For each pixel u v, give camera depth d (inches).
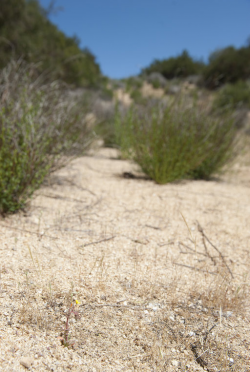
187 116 162.4
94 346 52.6
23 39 398.0
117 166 186.7
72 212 105.8
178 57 735.1
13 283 65.2
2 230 88.1
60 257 77.2
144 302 64.6
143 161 156.1
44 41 445.4
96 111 248.2
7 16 412.8
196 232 99.3
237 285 73.1
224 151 173.8
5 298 60.5
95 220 101.1
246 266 81.8
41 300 61.5
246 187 162.6
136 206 116.9
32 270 70.4
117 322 58.4
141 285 69.8
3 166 93.6
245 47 633.6
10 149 98.5
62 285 66.6
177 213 113.2
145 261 79.7
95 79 541.0
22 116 107.5
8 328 53.7
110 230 95.0
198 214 114.0
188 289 70.1
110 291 66.7
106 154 228.1
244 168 212.4
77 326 56.4
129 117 184.4
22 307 58.9
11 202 95.0
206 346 54.7
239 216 115.1
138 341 54.6
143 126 159.2
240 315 63.1
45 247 81.2
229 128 173.3
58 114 131.9
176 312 62.7
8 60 348.2
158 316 61.1
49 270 71.2
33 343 51.6
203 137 160.2
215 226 104.8
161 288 69.6
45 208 107.0
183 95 172.6
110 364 49.6
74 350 51.4
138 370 49.1
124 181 152.4
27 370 46.9
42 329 54.7
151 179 161.3
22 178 97.8
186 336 56.7
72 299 62.9
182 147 149.0
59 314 58.7
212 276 76.1
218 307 65.0
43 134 112.5
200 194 139.5
